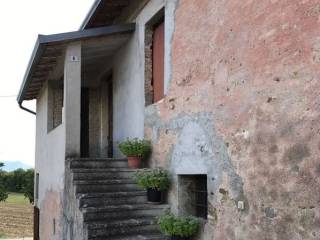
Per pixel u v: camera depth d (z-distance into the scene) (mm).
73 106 8445
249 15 5207
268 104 4754
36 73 10727
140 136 8578
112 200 7180
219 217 5621
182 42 6922
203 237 5996
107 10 9648
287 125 4449
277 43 4672
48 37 8062
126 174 7859
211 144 5914
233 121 5410
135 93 8992
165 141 7371
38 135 13641
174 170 6969
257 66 4992
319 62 4090
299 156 4258
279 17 4668
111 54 10672
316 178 4035
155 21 8414
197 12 6500
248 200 5008
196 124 6352
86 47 9438
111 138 11516
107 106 12023
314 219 4027
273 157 4621
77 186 7297
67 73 8484
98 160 8109
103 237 6461
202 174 6359
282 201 4445
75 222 7168
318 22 4125
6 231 24953
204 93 6180
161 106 7609
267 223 4652
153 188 7160
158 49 8359
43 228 11617
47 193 10961
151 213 7023
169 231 6129
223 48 5742
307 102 4207
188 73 6672
